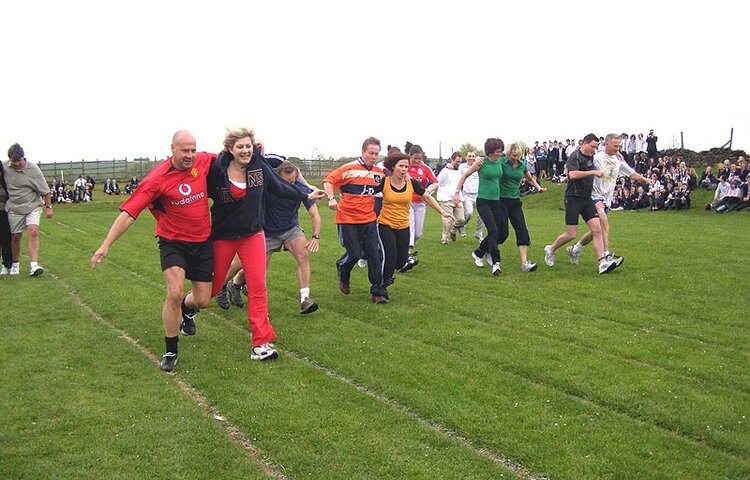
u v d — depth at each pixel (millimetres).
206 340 6824
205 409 4980
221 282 6355
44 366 5965
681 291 8922
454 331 6965
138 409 4930
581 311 7867
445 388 5234
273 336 6148
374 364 5879
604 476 3811
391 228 8688
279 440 4355
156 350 6516
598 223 10320
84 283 10109
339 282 9219
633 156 28656
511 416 4664
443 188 14570
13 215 10914
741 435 4320
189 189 5766
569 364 5777
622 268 10812
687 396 4992
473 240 15383
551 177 33812
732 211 22359
